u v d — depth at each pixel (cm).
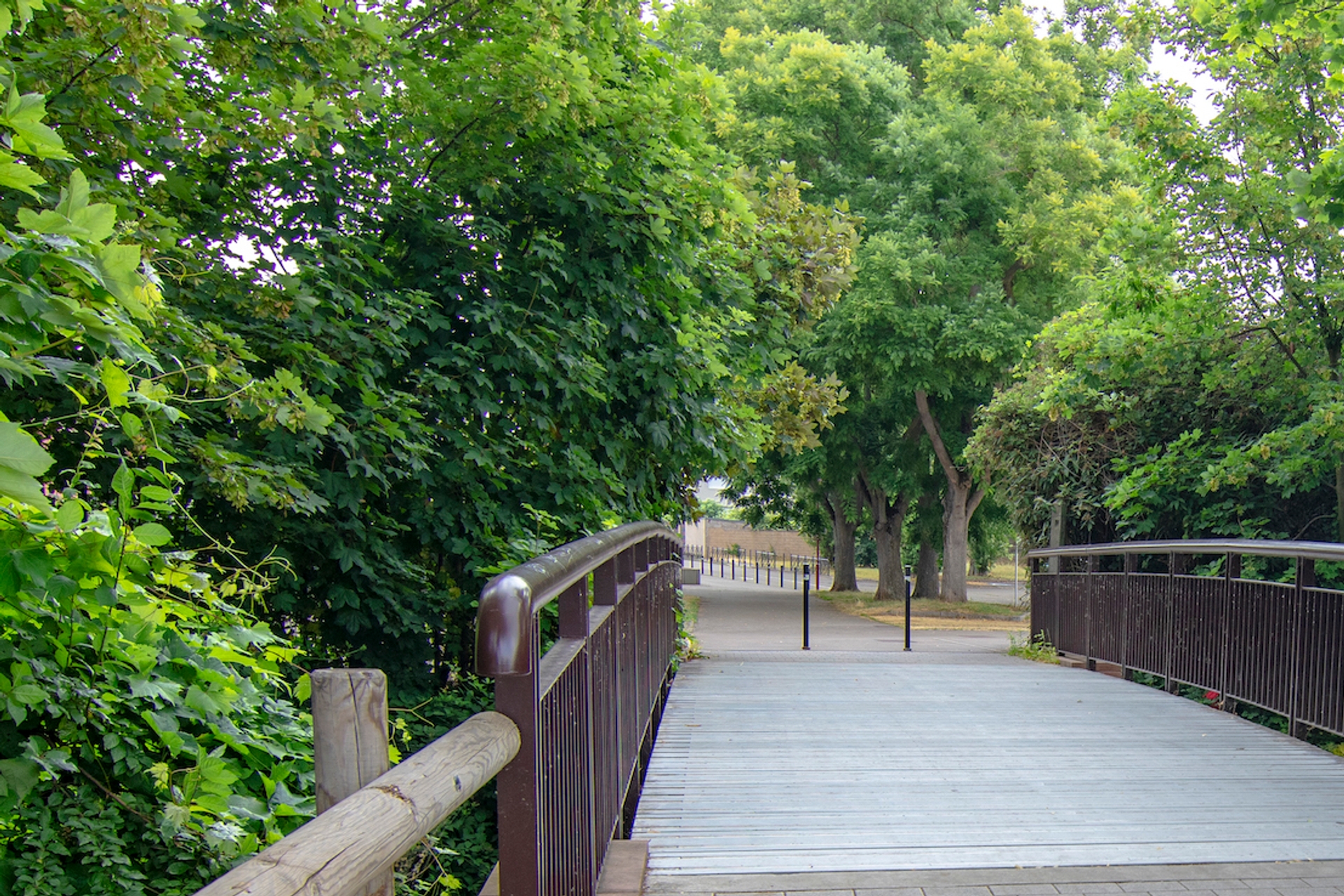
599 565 336
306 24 486
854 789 482
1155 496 980
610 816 355
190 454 441
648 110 669
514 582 194
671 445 755
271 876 89
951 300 2275
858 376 2348
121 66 381
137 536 260
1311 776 514
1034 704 719
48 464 178
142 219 423
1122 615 892
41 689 236
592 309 662
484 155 645
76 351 340
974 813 444
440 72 623
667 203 698
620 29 698
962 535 2675
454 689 651
